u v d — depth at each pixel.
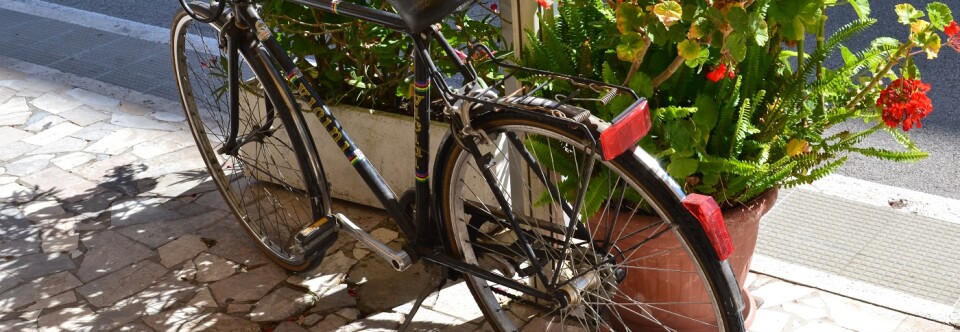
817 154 2.64
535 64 2.69
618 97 2.48
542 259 2.52
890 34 4.93
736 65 2.57
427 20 2.21
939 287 3.06
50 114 4.60
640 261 2.67
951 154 4.00
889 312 2.96
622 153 2.11
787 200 3.61
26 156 4.19
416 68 2.44
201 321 3.08
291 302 3.15
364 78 3.61
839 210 3.53
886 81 3.99
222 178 3.44
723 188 2.56
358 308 3.11
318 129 3.60
